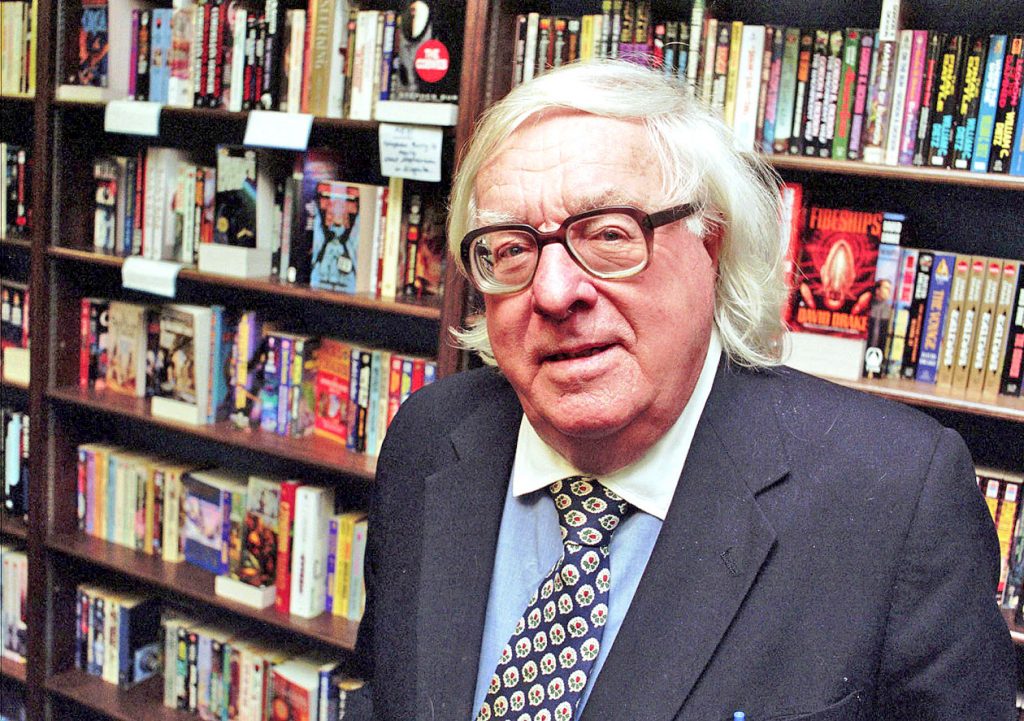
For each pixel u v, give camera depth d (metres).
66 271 2.38
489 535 0.97
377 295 1.95
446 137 1.86
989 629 0.81
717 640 0.80
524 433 0.99
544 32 1.68
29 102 2.56
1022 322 1.48
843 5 1.72
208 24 2.05
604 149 0.80
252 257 2.06
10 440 2.53
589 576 0.87
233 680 2.17
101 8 2.18
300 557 2.05
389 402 1.96
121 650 2.37
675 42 1.60
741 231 0.91
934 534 0.80
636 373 0.81
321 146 2.19
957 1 1.62
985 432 1.72
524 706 0.84
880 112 1.51
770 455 0.87
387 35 1.83
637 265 0.79
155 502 2.34
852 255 1.56
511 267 0.83
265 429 2.15
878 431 0.87
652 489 0.89
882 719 0.82
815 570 0.81
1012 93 1.43
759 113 1.57
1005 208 1.64
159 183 2.20
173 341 2.21
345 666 2.07
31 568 2.40
